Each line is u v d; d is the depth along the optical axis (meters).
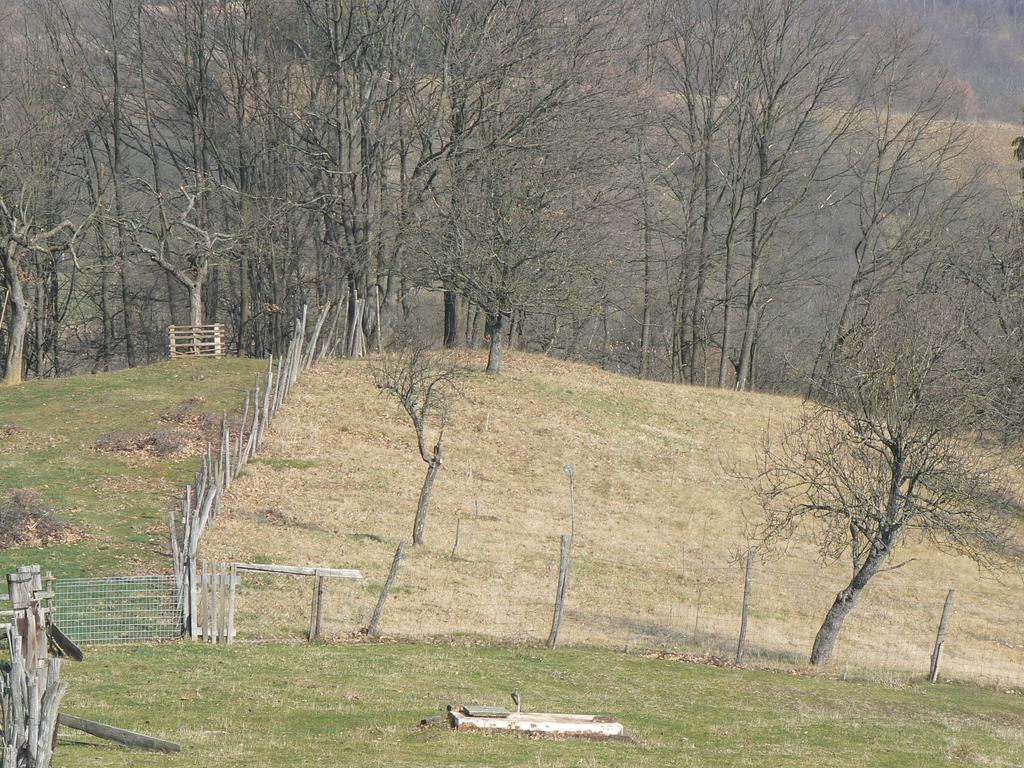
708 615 58.00
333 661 37.56
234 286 126.00
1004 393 75.38
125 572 49.69
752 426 94.69
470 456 80.88
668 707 34.28
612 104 103.44
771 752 28.53
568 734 28.58
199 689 31.66
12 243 95.12
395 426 83.81
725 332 119.12
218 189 109.25
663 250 122.31
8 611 25.06
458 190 99.00
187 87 112.31
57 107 106.50
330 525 63.00
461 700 32.25
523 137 100.06
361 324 102.50
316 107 107.75
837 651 54.03
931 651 56.53
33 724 21.08
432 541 63.16
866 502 50.44
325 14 104.88
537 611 52.91
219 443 74.31
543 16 101.00
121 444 72.19
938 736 33.16
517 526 69.00
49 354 126.81
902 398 53.22
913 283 112.50
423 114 102.94
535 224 95.12
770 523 57.75
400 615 48.91
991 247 103.69
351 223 106.25
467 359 102.25
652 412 95.12
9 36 110.69
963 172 132.00
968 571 74.00
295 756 24.58
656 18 114.31
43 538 54.31
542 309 99.00
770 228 118.88
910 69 119.06
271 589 50.62
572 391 96.69
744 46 114.31
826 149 117.06
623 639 49.16
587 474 81.00
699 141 117.44
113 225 106.44
